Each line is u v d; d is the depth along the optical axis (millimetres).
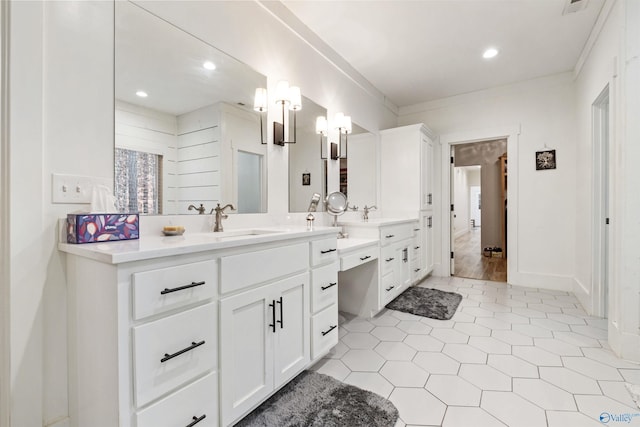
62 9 1202
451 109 4062
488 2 2217
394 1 2197
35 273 1121
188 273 1065
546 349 2020
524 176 3613
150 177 1486
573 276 3342
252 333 1316
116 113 1361
